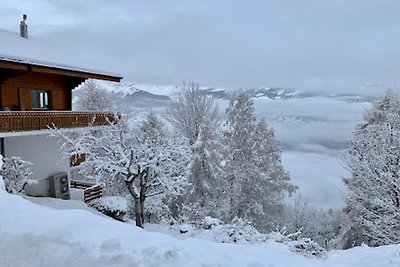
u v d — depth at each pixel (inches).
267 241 537.0
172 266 206.2
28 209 266.4
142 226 671.8
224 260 227.3
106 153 692.7
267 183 1117.1
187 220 782.5
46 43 856.9
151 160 666.2
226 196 1083.3
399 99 979.9
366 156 826.2
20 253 206.4
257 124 1159.0
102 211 735.1
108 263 202.7
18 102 697.0
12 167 625.9
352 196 882.1
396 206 742.5
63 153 721.0
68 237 221.1
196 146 981.2
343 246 1008.2
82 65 735.1
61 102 820.6
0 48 599.5
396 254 454.6
